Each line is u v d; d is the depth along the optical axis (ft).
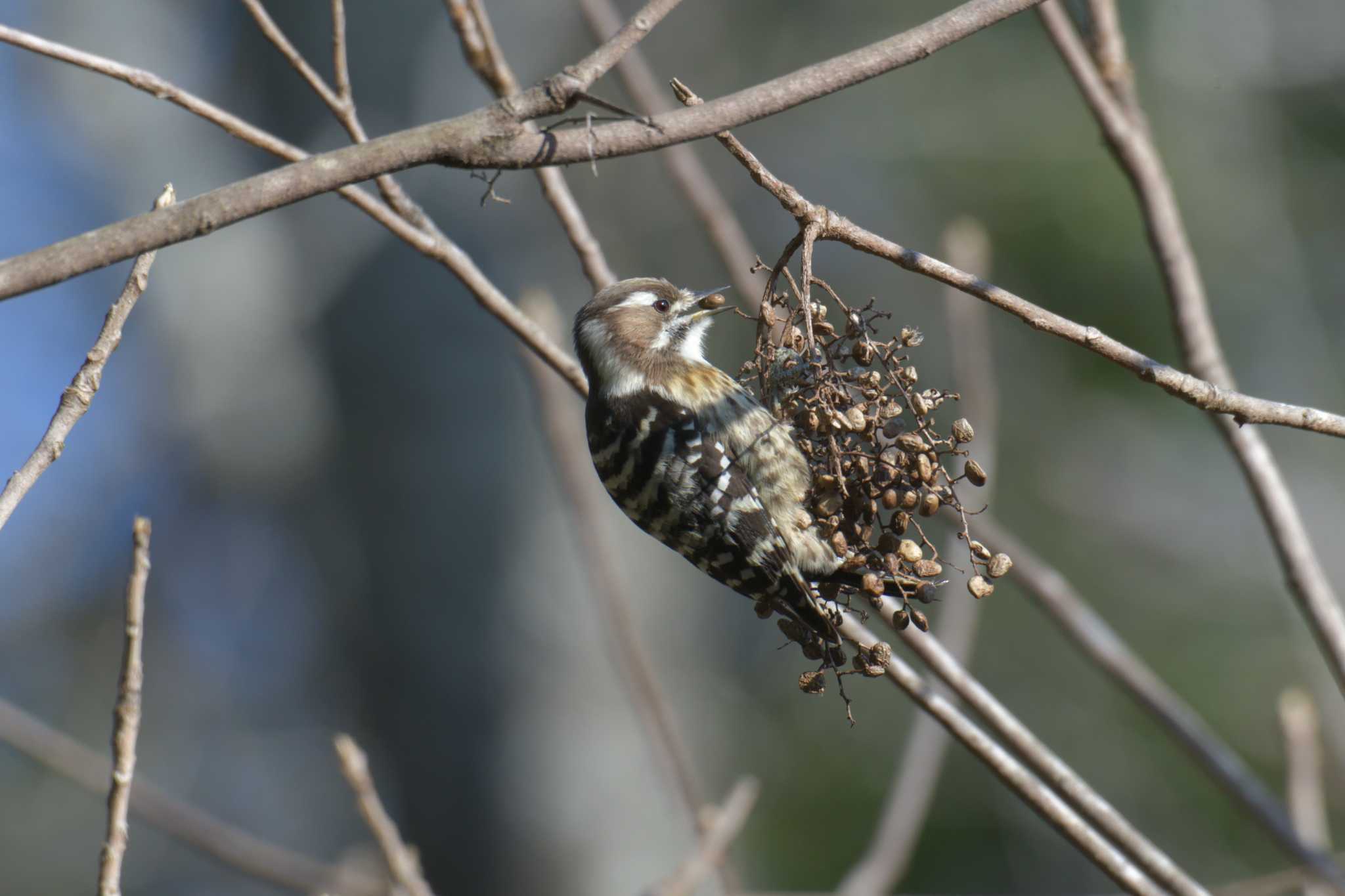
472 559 47.34
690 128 14.03
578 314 23.99
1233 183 56.34
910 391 17.44
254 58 52.49
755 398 22.31
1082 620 22.27
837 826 48.44
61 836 59.52
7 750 60.03
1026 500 53.52
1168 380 14.94
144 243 12.23
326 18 49.88
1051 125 55.01
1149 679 21.76
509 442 47.75
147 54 62.49
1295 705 21.71
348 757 17.85
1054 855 47.78
